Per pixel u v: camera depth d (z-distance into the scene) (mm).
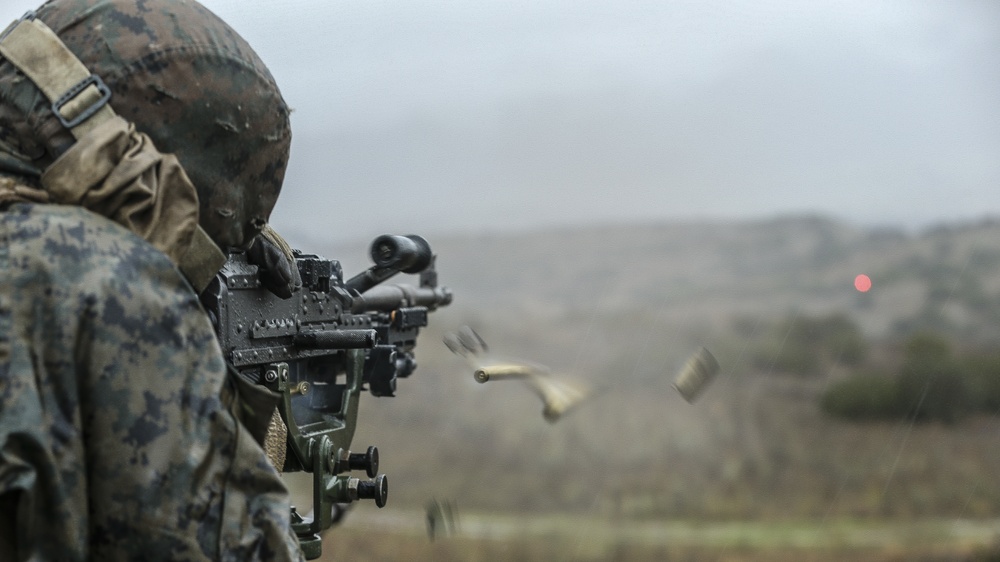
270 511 1517
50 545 1352
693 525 10383
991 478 11055
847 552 9492
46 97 1598
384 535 9625
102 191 1536
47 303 1405
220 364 1549
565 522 10352
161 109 1712
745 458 11602
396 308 3543
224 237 1898
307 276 2857
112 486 1396
